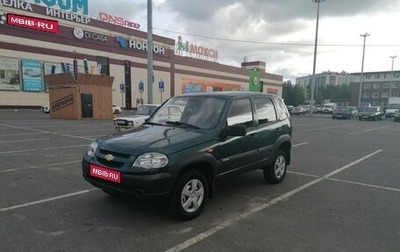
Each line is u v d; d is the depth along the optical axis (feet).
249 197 18.84
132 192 13.76
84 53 142.00
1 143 38.91
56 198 17.94
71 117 83.82
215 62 218.59
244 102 19.04
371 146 42.80
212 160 15.72
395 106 169.27
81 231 13.66
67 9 135.44
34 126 61.98
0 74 115.44
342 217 15.84
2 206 16.60
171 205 14.57
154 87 176.04
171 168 13.96
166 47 182.29
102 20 150.71
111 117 90.07
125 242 12.71
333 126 85.25
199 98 18.85
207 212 16.21
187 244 12.66
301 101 338.13
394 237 13.61
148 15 71.56
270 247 12.54
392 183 22.70
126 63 160.45
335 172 26.09
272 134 20.77
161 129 16.70
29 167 25.77
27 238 12.92
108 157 14.52
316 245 12.76
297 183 22.29
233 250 12.25
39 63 126.11
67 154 31.76
